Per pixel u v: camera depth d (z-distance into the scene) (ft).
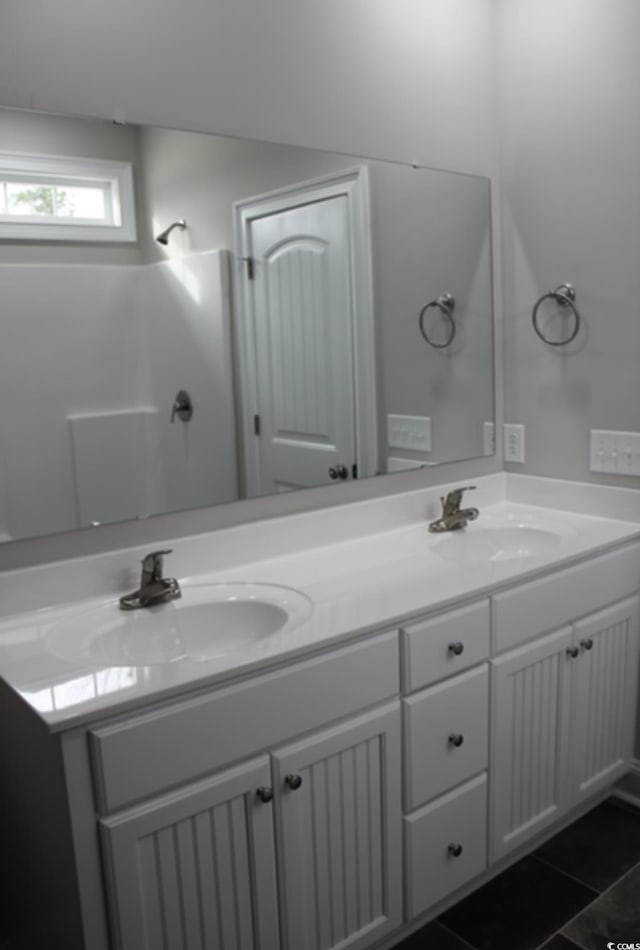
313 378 6.73
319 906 5.07
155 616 5.37
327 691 4.87
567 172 7.25
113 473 5.68
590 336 7.30
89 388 5.53
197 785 4.37
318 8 6.40
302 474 6.73
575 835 7.07
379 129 6.90
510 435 8.18
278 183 6.34
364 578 5.95
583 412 7.48
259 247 6.29
